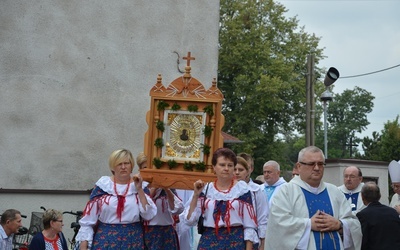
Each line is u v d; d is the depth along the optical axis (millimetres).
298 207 6715
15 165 14664
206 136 7625
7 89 14742
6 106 14711
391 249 8203
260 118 38156
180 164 7582
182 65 16188
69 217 14695
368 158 40219
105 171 15344
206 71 16328
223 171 7051
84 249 7000
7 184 14562
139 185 7027
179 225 8398
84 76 15336
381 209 8352
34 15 15047
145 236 7875
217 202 7031
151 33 15984
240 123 38094
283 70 38719
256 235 7031
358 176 10320
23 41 14930
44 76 15023
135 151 15609
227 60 38656
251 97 37750
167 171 7500
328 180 15812
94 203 7055
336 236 6660
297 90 40375
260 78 38250
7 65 14781
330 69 19156
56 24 15195
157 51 16000
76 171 15109
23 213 14352
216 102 7641
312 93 22281
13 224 9656
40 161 14836
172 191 8328
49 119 14984
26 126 14805
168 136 7672
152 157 7656
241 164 8422
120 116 15562
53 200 14648
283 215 6660
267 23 41344
